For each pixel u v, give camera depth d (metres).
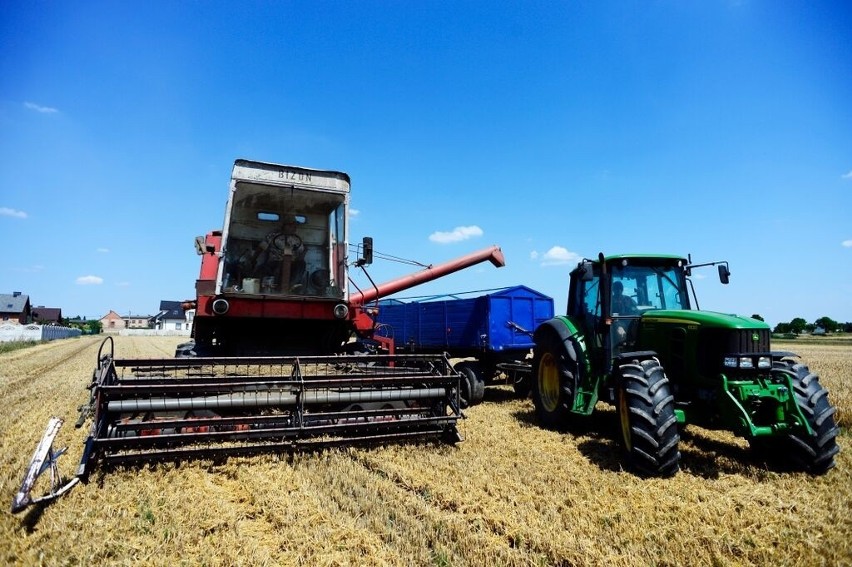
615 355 6.52
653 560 3.38
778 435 5.19
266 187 7.42
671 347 6.04
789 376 5.24
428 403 6.41
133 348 30.97
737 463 5.58
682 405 5.64
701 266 7.02
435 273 11.80
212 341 8.15
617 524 3.90
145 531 3.65
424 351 12.14
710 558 3.42
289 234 7.65
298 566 3.21
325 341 8.09
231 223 7.37
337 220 7.88
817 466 5.13
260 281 7.43
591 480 4.92
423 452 5.71
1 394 10.56
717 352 5.49
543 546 3.52
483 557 3.37
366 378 5.94
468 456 5.61
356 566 3.22
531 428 7.27
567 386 6.96
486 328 9.97
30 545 3.39
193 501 4.13
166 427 5.03
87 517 3.79
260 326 7.66
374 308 8.34
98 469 4.75
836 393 10.62
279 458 5.29
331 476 4.82
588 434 6.89
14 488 4.37
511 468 5.21
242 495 4.33
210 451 5.12
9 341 38.72
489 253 12.68
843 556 3.44
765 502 4.43
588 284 7.25
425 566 3.24
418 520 3.90
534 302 10.56
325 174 7.76
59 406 8.91
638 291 6.93
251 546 3.41
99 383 4.88
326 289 7.61
